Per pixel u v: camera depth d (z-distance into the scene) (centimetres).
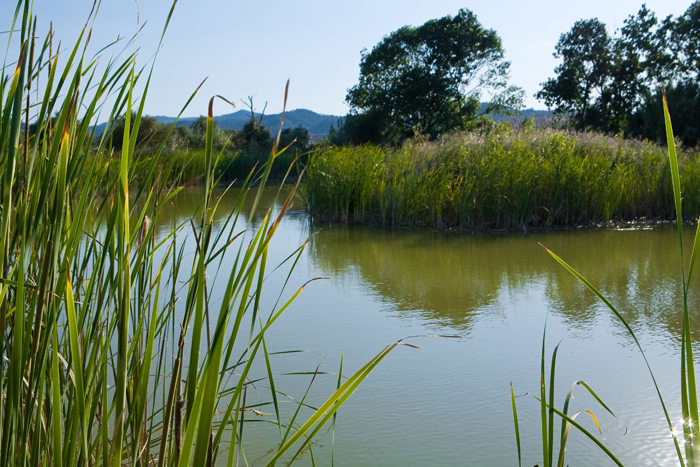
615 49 3102
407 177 883
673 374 293
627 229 832
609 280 505
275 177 1889
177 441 101
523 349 334
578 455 217
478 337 355
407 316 400
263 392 273
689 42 2984
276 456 102
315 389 277
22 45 96
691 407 106
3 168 108
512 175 837
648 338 351
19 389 90
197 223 743
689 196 922
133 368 120
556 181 861
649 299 440
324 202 955
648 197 922
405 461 211
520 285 491
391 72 3378
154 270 464
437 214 862
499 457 214
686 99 2086
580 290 472
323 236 786
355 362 311
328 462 210
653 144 1148
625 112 3003
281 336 354
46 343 101
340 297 454
